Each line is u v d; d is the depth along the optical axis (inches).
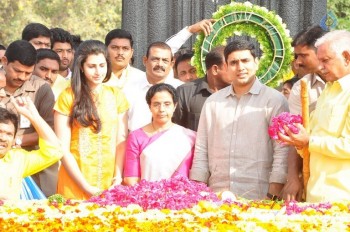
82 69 383.2
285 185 360.8
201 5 503.8
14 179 358.0
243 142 371.6
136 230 294.8
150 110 394.0
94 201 346.3
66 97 383.2
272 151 373.1
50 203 346.6
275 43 434.6
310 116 355.3
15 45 395.5
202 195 346.6
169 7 503.8
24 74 395.2
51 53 442.3
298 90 366.6
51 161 362.6
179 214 323.3
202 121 381.4
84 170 380.8
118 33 431.8
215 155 376.5
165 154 382.3
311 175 345.4
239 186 370.3
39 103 405.1
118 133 390.3
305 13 498.6
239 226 301.0
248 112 372.2
